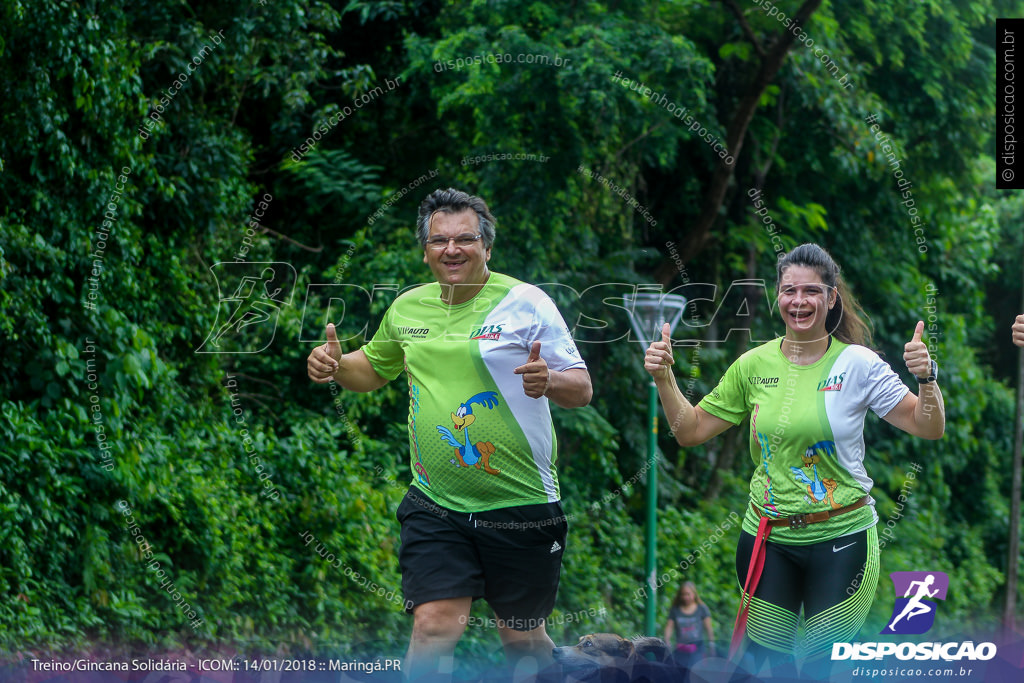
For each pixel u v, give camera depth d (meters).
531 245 10.30
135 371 7.41
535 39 10.79
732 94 13.45
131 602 7.00
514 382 4.24
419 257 9.60
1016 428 16.73
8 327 6.80
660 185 13.88
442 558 4.29
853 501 4.59
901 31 14.05
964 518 17.94
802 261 4.61
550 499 4.42
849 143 13.32
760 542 4.70
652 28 10.97
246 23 8.96
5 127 7.25
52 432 7.00
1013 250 19.44
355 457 9.06
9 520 6.32
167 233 8.86
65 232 7.54
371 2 10.70
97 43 7.48
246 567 7.96
